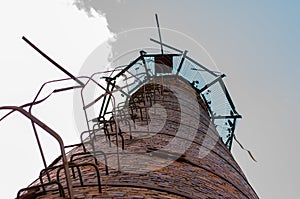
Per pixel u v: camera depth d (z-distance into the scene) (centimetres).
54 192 453
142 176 517
